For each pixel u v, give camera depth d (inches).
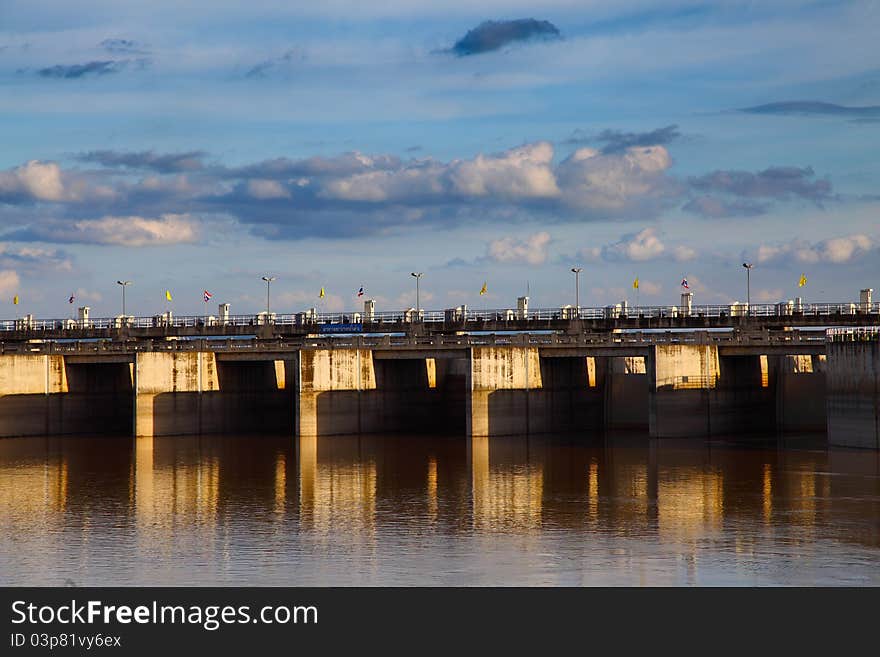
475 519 3513.8
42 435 6013.8
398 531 3339.1
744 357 5728.3
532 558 2994.6
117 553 3088.1
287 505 3794.3
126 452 5260.8
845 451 4862.2
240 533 3331.7
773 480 4163.4
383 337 6127.0
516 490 4057.6
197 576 2856.8
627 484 4148.6
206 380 6043.3
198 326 7111.2
